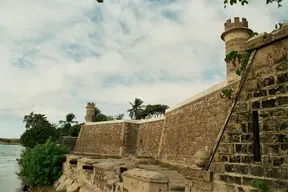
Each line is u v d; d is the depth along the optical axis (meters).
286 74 4.46
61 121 69.12
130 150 33.81
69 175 19.09
